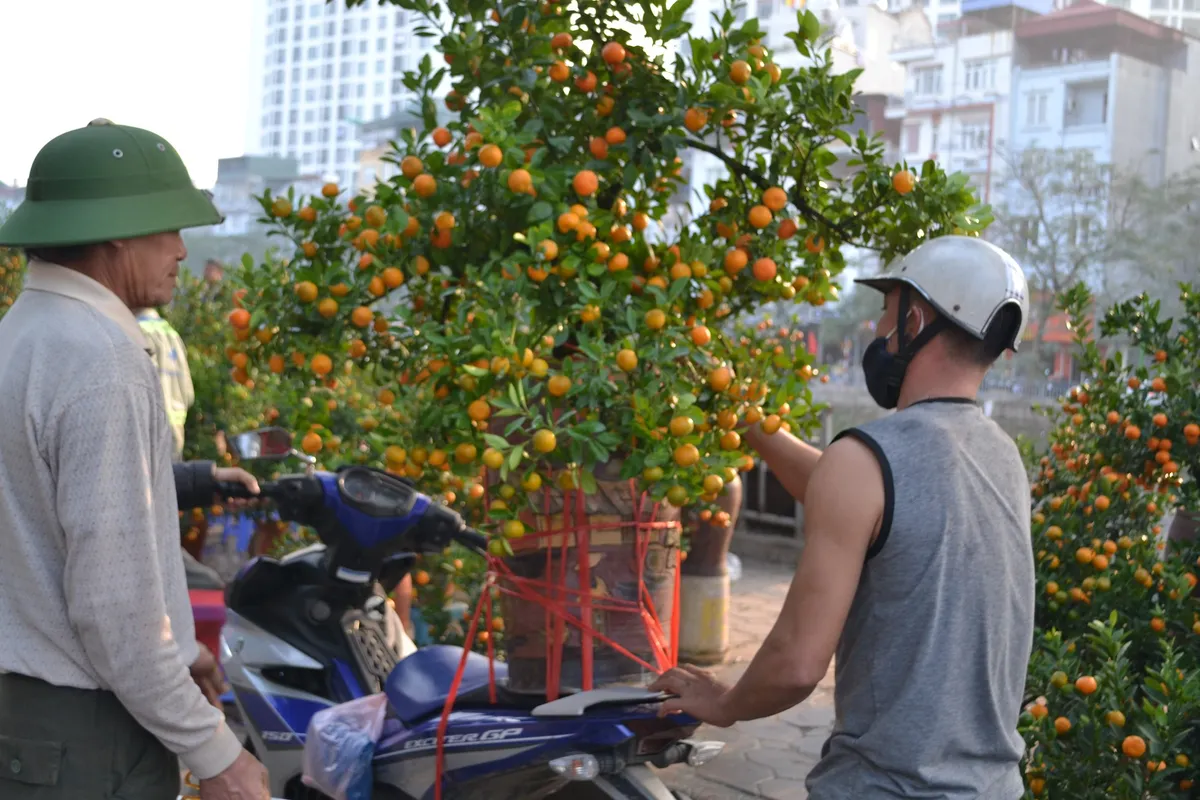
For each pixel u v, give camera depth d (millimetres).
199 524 5285
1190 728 2742
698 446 2201
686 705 1984
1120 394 3867
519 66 2545
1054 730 2766
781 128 2461
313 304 2334
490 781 2436
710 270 2521
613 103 2527
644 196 2662
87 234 1804
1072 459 3986
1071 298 4043
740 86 2369
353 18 129875
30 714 1797
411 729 2631
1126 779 2629
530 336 2139
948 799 1690
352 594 3131
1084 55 58969
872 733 1726
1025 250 48656
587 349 2057
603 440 2029
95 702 1816
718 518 3004
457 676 2467
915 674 1698
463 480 3062
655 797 2180
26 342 1780
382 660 3227
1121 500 3787
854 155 2510
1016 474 1841
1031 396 28328
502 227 2318
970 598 1717
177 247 1970
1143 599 3398
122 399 1751
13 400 1746
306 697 3152
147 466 1779
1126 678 2830
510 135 2268
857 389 30031
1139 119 57875
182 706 1785
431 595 4609
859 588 1763
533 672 2361
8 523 1772
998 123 61781
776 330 4477
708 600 5512
